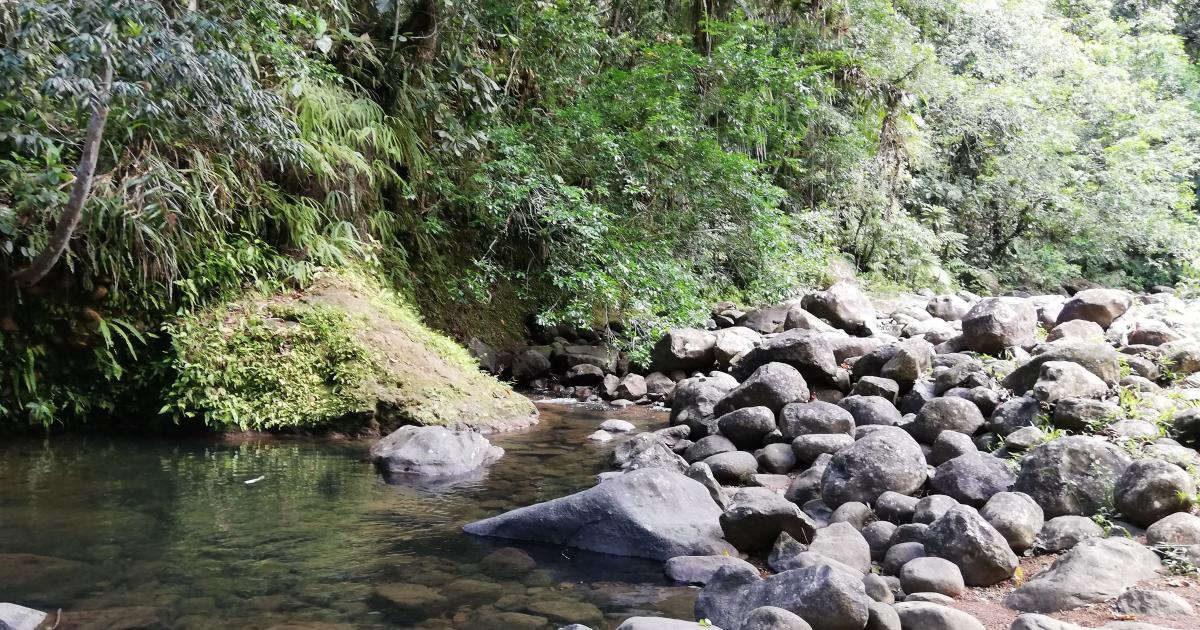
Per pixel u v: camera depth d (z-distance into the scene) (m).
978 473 3.44
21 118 4.43
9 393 4.97
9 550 2.91
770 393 4.92
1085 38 20.27
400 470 4.37
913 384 5.09
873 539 3.11
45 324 5.03
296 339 5.43
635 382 7.20
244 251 5.61
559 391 7.42
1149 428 3.73
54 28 3.72
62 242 4.51
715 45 9.92
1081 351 4.49
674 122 8.09
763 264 9.30
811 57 11.20
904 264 12.85
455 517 3.57
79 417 5.27
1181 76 19.52
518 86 8.61
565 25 8.27
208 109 4.52
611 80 8.64
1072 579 2.53
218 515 3.45
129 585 2.64
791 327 7.98
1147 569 2.62
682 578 2.92
